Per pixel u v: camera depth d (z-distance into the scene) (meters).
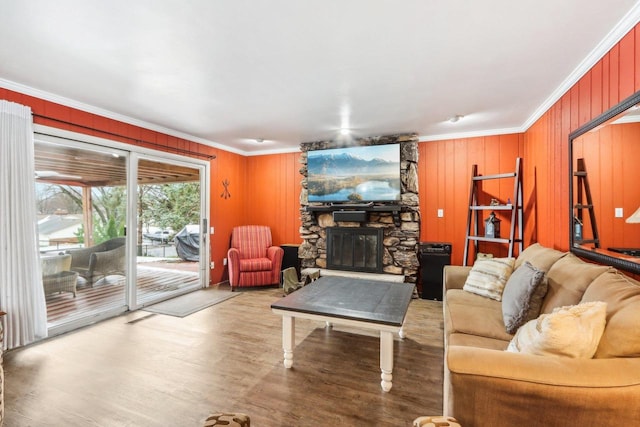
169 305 4.05
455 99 3.13
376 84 2.77
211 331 3.19
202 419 1.85
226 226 5.45
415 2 1.67
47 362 2.52
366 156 4.72
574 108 2.59
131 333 3.13
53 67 2.41
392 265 4.63
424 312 3.81
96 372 2.37
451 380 1.29
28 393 2.10
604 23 1.86
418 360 2.59
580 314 1.36
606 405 1.15
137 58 2.28
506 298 2.26
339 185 4.88
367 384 2.23
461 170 4.46
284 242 5.62
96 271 3.55
